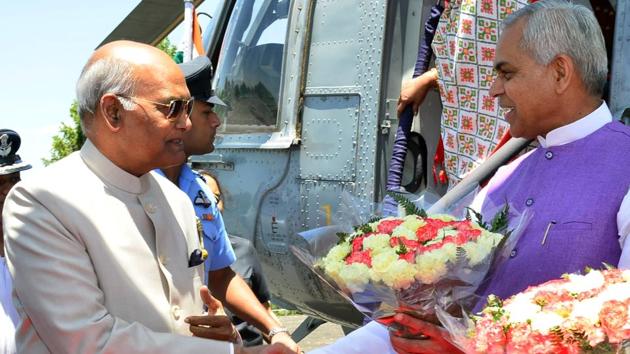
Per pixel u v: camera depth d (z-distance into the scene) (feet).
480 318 5.86
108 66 7.13
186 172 9.88
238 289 9.87
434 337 6.80
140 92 7.09
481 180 10.57
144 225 7.38
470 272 6.53
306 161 14.65
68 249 6.81
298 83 14.82
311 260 7.61
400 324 7.07
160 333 6.95
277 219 15.17
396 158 12.73
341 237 7.27
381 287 6.63
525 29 7.19
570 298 5.55
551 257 7.00
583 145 7.25
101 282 6.97
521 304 5.61
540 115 7.32
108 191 7.22
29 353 7.18
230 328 7.51
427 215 7.45
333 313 15.52
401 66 13.79
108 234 7.04
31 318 6.83
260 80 15.81
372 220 7.57
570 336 5.22
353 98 14.06
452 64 11.80
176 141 7.36
